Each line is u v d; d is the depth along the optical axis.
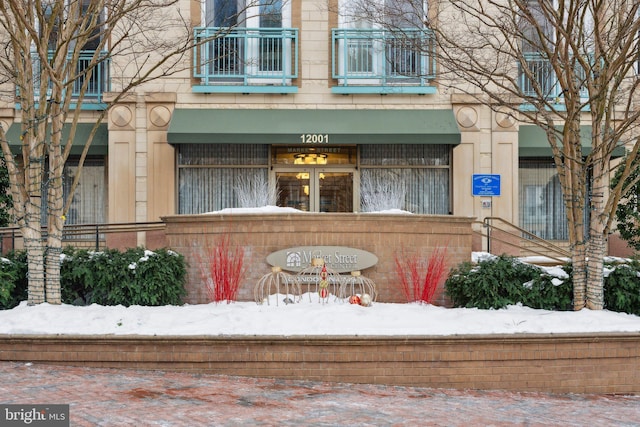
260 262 11.13
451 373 8.36
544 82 14.73
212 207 17.27
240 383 7.92
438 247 11.35
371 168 17.41
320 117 16.78
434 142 16.30
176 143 16.62
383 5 15.48
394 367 8.32
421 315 9.47
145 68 16.72
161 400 6.97
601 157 10.25
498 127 17.00
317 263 10.31
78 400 6.83
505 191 16.98
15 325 8.73
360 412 6.85
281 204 17.39
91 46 17.17
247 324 8.75
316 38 17.12
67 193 17.52
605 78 9.73
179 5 16.64
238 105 17.05
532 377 8.45
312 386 7.99
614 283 10.12
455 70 12.83
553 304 10.27
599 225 10.00
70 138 10.43
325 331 8.42
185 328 8.57
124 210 16.84
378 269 11.20
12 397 6.84
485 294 10.19
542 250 16.73
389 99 17.09
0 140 10.15
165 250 10.82
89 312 9.46
